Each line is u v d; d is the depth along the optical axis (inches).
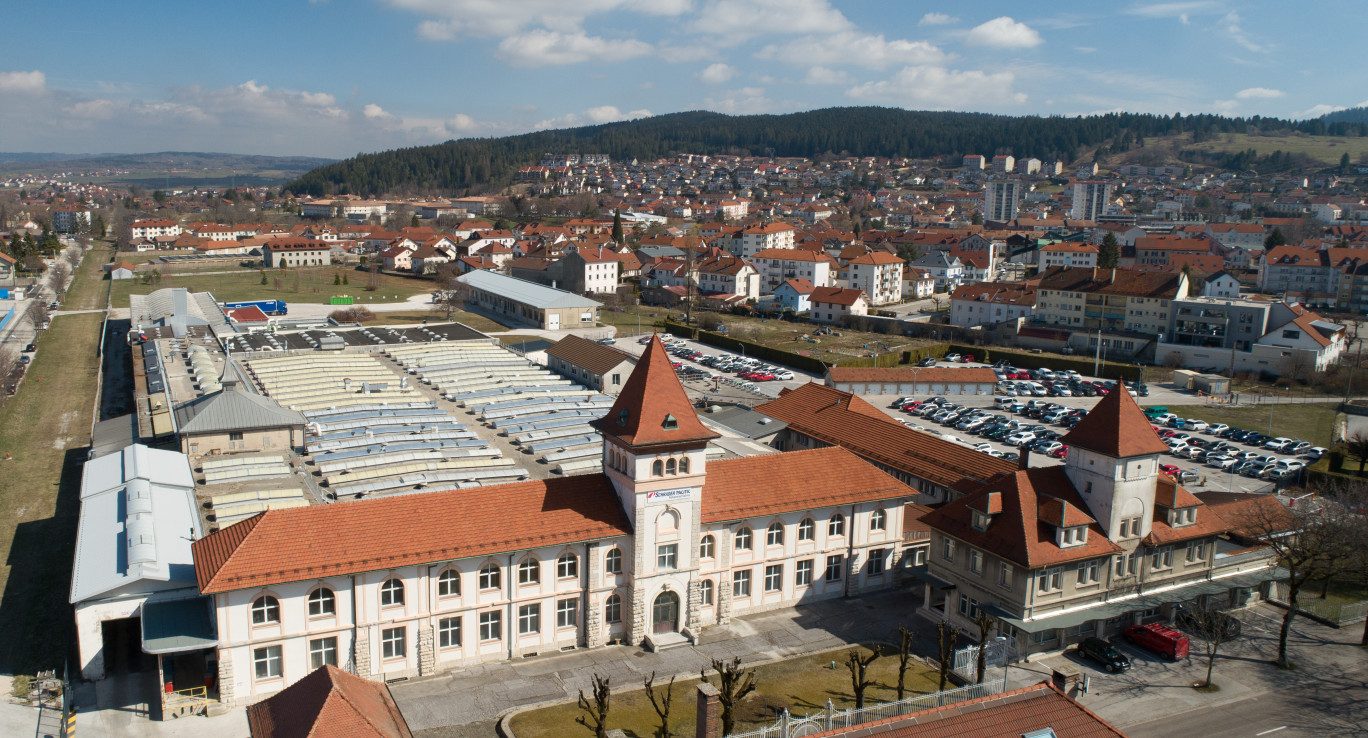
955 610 3100.4
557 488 2876.5
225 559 2416.3
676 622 2999.5
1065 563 2869.1
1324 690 2716.5
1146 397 7003.0
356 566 2496.3
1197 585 3174.2
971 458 3683.6
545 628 2829.7
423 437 4704.7
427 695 2556.6
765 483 3157.0
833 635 3026.6
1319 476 4810.5
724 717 2170.3
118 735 2356.1
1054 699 1828.2
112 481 3607.3
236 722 2406.5
